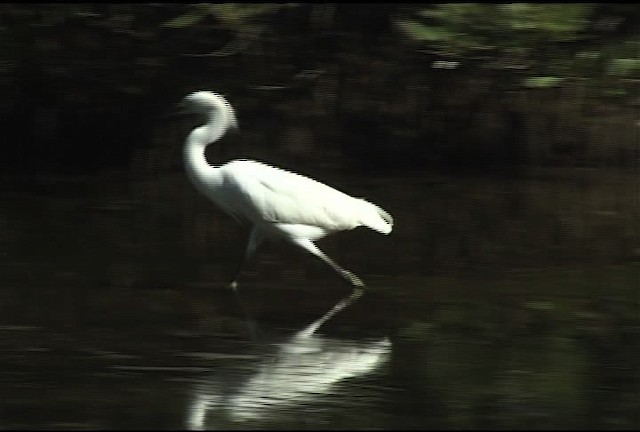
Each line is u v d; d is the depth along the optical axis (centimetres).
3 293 1167
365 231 1551
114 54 2139
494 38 1856
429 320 1087
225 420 773
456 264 1362
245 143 2161
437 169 2180
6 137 2181
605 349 984
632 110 2148
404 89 2180
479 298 1185
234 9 1945
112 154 2188
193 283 1236
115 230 1538
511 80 2092
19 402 809
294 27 2152
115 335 1008
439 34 1858
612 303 1166
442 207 1745
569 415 796
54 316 1073
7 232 1509
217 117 1264
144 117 2184
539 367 923
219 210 1703
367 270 1326
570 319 1095
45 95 2173
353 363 927
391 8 2095
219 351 958
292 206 1223
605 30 1952
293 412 793
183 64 2158
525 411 804
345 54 2162
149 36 2105
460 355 958
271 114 2172
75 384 855
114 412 787
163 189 1914
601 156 2180
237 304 1143
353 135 2194
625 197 1842
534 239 1518
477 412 800
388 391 849
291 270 1322
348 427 761
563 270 1335
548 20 1822
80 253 1382
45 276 1251
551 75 1942
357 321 1077
